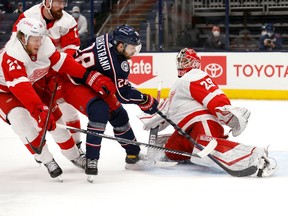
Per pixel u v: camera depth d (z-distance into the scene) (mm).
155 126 7016
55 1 6766
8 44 6066
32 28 5859
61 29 7031
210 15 15609
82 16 14891
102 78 6312
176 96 6938
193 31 14844
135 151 6902
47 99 6715
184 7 15148
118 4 15641
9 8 16844
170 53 13750
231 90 13445
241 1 15914
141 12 15438
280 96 13102
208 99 6668
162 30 14836
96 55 6410
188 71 6930
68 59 6297
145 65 13977
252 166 6395
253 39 14805
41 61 6160
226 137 7012
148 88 14000
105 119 6395
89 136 6320
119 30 6324
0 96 6305
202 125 6770
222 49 13977
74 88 6570
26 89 5922
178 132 7012
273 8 15984
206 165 6699
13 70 5930
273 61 13086
